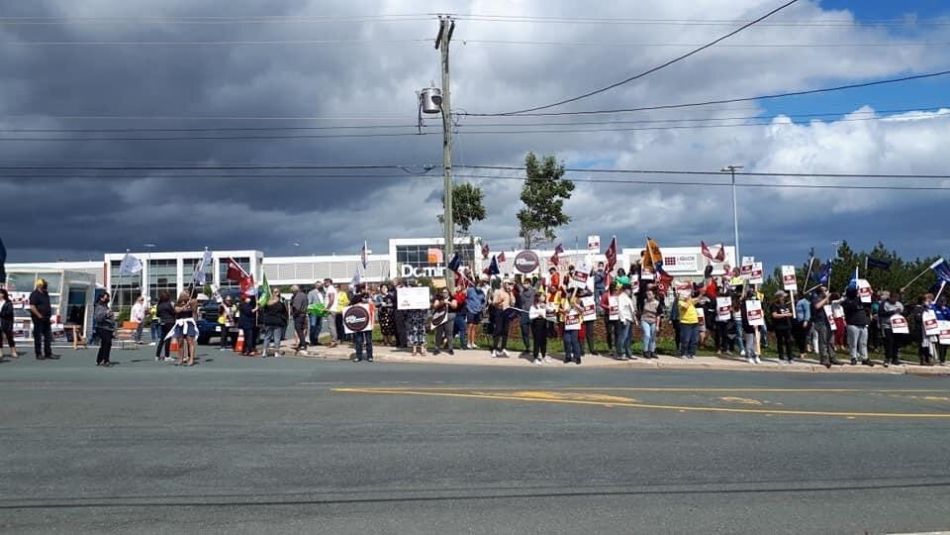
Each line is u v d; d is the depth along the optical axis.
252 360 21.25
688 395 14.31
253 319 23.36
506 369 19.12
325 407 12.30
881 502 7.41
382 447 9.42
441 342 23.50
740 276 27.09
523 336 22.41
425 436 10.08
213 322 28.48
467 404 12.67
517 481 7.96
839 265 32.94
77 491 7.54
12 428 10.53
